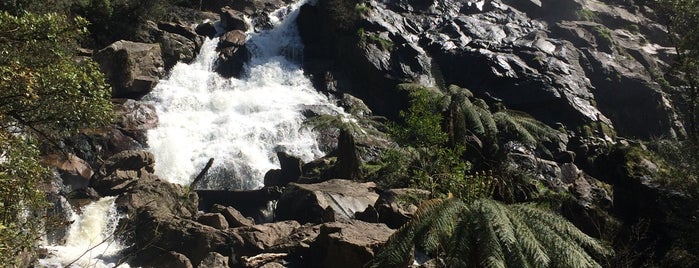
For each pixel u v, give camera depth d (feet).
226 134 96.63
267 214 74.33
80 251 60.59
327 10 120.37
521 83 106.32
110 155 84.48
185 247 58.54
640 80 108.37
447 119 70.03
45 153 76.13
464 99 71.46
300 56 123.24
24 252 51.26
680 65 75.77
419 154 64.59
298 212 66.18
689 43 73.97
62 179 73.97
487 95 106.32
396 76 110.01
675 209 61.21
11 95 34.65
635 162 69.62
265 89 113.60
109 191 71.92
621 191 67.56
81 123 38.65
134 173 75.36
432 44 117.19
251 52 122.72
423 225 31.53
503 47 116.47
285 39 127.03
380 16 120.57
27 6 93.86
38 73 35.01
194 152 91.81
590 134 100.32
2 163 36.35
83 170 76.59
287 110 104.12
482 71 108.68
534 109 104.22
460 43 117.50
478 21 124.98
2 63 35.19
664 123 104.47
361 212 62.80
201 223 62.08
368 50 112.37
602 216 61.36
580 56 115.55
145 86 104.37
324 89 114.52
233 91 111.45
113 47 101.76
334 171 77.36
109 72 100.99
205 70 118.93
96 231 64.85
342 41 116.78
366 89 112.57
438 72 104.27
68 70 36.29
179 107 103.40
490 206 31.12
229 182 87.71
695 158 65.72
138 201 66.95
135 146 88.02
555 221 31.65
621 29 130.52
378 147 88.48
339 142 77.05
